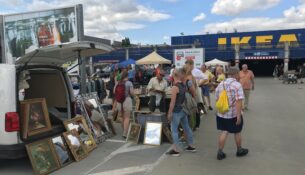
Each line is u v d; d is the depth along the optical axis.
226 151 6.87
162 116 7.64
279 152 6.79
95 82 14.67
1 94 5.46
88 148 6.86
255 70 51.22
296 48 42.41
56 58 7.31
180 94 6.55
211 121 10.34
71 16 11.69
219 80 15.05
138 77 22.69
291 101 15.64
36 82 7.33
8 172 5.75
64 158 6.10
